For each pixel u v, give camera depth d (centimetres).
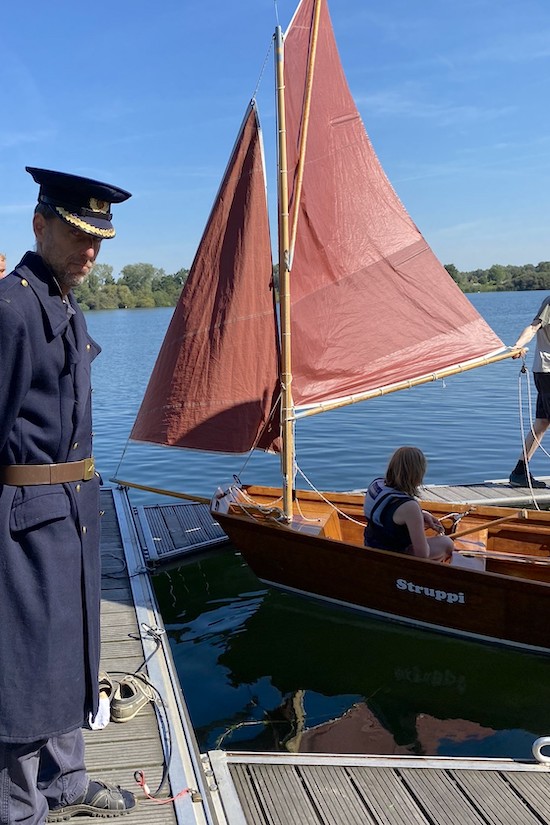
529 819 288
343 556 531
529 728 407
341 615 555
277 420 609
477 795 302
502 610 484
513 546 584
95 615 219
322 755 327
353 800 297
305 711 424
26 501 199
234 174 584
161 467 1070
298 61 566
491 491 805
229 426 609
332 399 617
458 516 586
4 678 197
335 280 609
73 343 204
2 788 212
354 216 616
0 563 196
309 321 600
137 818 270
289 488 573
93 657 218
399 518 507
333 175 600
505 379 1950
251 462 1080
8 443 196
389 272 635
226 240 593
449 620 510
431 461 1044
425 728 406
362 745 390
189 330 610
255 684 454
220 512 582
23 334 186
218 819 280
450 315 663
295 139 570
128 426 1405
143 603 485
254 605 570
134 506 793
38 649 200
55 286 200
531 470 984
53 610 201
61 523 205
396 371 643
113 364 2592
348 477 959
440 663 483
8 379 187
